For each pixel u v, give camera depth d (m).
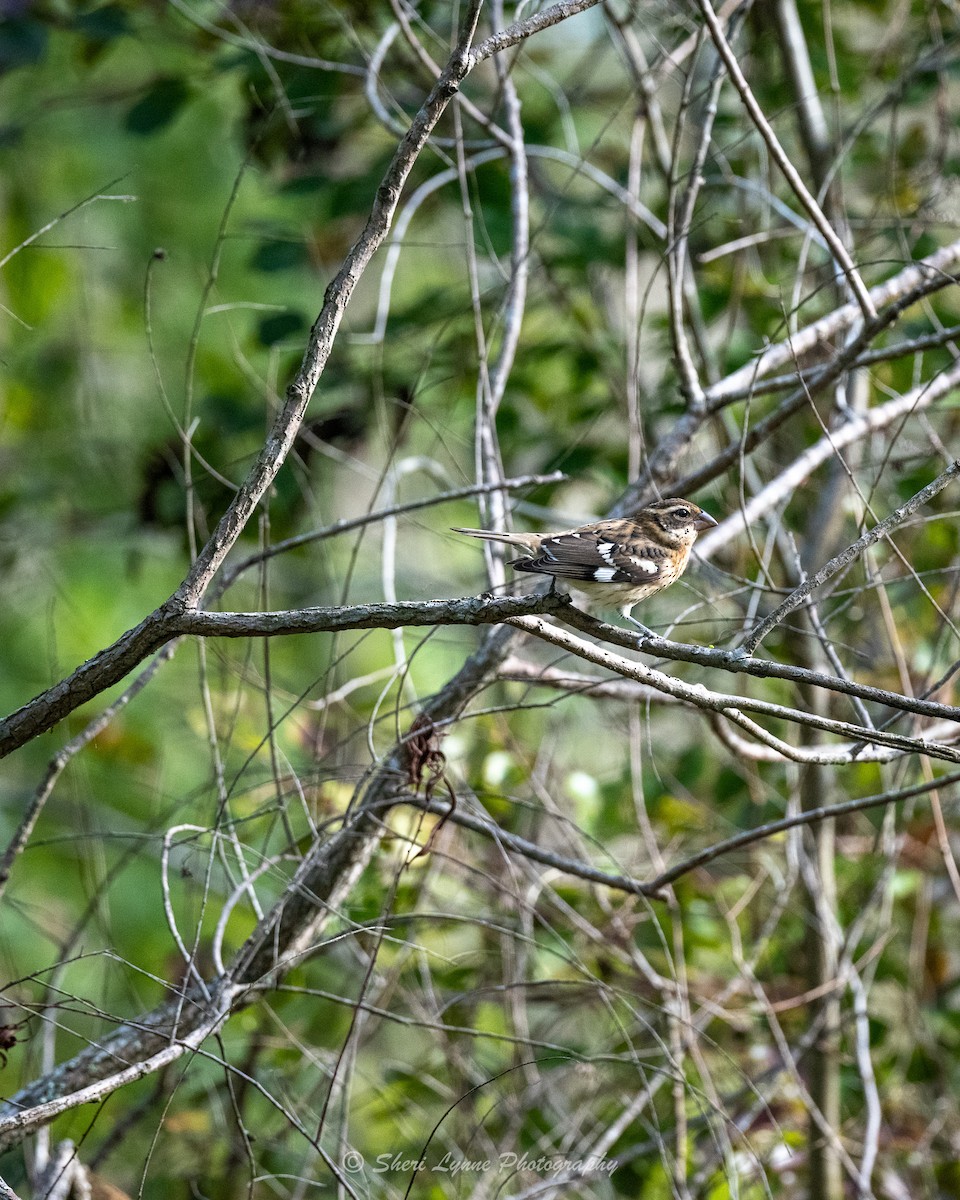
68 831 14.50
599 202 14.60
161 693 15.38
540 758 12.13
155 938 14.45
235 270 17.89
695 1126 11.44
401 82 15.17
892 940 13.21
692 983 12.42
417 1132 11.38
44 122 17.72
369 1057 12.35
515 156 11.46
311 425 11.99
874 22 16.33
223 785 9.70
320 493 13.64
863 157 14.46
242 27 12.84
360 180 13.98
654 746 13.34
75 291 17.75
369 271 17.86
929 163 14.08
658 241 14.34
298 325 13.74
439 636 13.51
